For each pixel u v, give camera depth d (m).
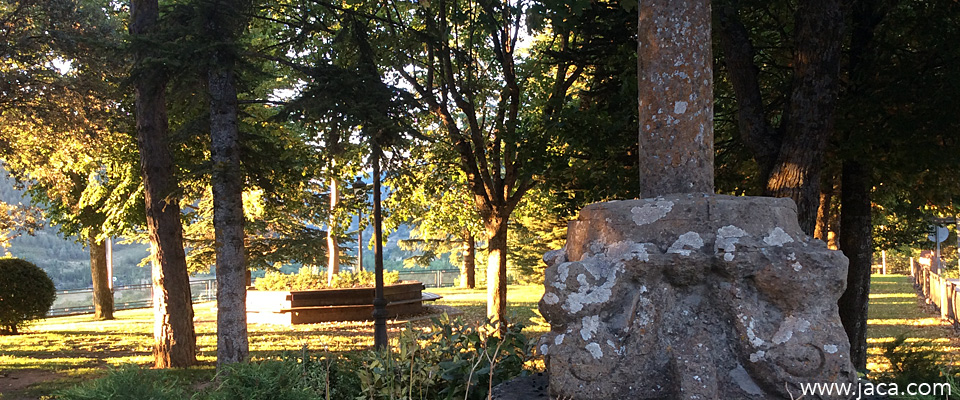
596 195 10.16
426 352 4.91
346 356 5.40
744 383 3.46
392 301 21.84
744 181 10.70
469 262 40.72
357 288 21.52
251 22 11.86
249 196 21.44
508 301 26.89
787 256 3.43
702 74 4.11
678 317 3.57
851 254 9.19
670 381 3.50
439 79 14.39
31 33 14.23
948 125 8.09
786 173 6.81
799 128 6.77
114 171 17.77
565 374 3.55
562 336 3.61
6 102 14.04
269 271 33.53
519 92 13.86
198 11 9.17
